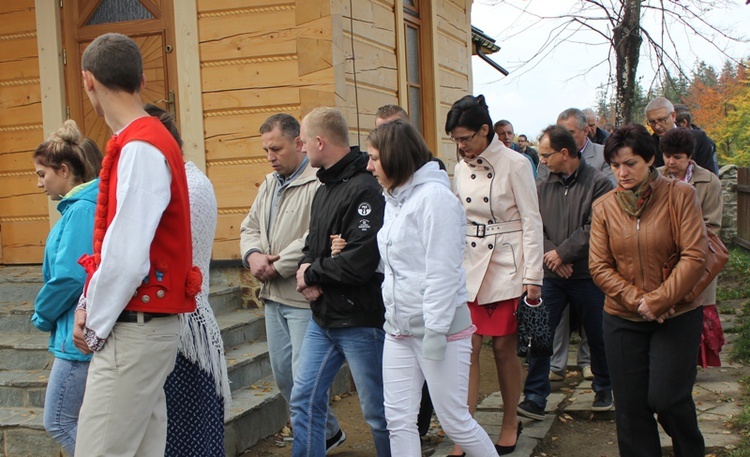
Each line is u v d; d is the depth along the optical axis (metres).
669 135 5.55
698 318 3.88
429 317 3.58
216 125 6.84
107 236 2.90
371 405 4.20
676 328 3.84
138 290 3.02
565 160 5.54
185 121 6.89
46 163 4.17
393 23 8.17
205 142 6.87
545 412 5.66
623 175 3.86
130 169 2.96
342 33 6.80
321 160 4.21
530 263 4.67
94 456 2.99
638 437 4.00
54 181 4.19
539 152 5.65
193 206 3.75
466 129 4.69
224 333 6.00
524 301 4.69
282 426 5.62
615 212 3.97
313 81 6.65
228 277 6.84
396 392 3.80
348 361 4.21
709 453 4.68
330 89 6.61
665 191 3.86
